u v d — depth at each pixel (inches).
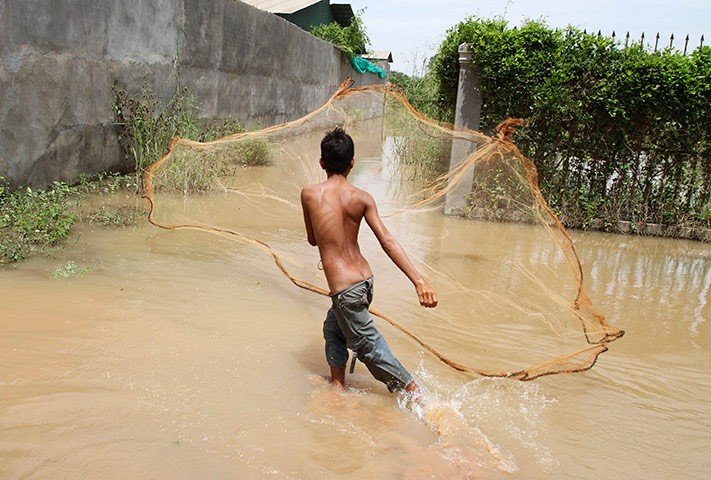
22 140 266.2
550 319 184.4
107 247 221.1
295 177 422.0
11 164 261.0
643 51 293.7
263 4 869.2
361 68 1166.3
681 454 113.3
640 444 116.2
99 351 135.0
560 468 105.7
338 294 124.0
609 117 299.1
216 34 467.8
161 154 335.3
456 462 104.0
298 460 100.5
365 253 242.8
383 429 113.5
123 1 336.2
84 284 179.2
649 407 132.0
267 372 133.5
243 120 548.1
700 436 120.6
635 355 160.4
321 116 710.5
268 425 111.2
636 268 248.1
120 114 344.2
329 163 132.4
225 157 412.5
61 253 208.7
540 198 220.4
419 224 301.4
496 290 208.2
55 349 134.0
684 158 301.0
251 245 241.0
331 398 124.0
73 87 299.1
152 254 217.3
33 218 221.6
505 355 156.6
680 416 128.6
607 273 237.8
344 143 131.6
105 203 289.0
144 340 143.3
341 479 96.3
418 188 397.7
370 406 122.3
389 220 307.9
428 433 113.8
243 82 539.8
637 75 287.3
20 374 120.7
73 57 296.8
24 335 139.7
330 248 126.4
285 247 243.3
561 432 119.0
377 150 586.6
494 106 312.3
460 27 320.8
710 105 287.3
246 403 118.6
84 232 237.6
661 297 211.0
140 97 364.8
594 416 126.5
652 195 309.6
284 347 148.6
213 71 470.9
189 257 217.3
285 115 684.7
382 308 182.9
